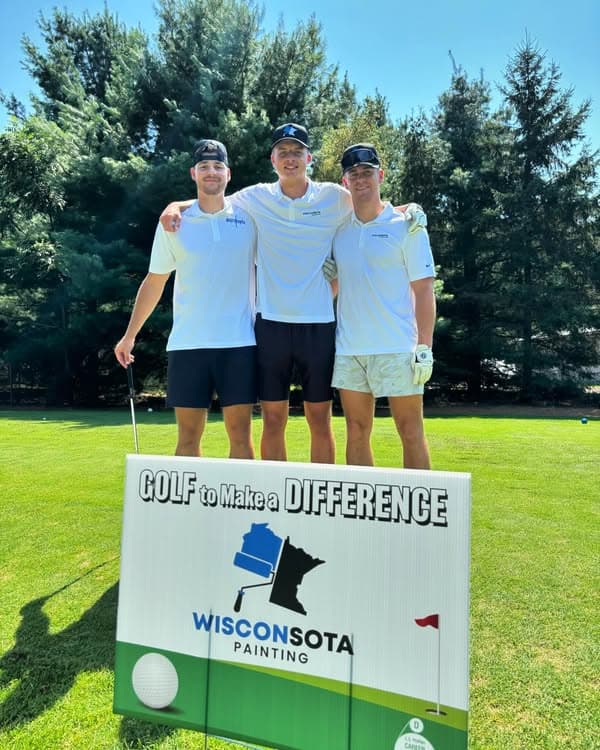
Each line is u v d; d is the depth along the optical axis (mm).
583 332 18219
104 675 1863
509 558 2879
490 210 18000
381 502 1262
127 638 1439
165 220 2672
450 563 1201
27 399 18969
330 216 2689
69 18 21688
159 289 2904
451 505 1206
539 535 3246
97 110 17891
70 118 16875
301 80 15906
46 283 16406
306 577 1310
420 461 2588
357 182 2541
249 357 2691
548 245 17953
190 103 15508
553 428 9273
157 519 1435
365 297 2553
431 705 1197
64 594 2496
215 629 1377
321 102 17016
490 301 18094
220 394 2697
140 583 1438
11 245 16391
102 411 14500
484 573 2682
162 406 17516
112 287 14547
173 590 1412
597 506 3898
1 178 15062
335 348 2727
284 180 2666
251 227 2742
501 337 18484
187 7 16188
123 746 1526
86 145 15523
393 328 2521
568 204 17656
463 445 6918
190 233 2672
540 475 4988
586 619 2213
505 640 2059
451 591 1196
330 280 2775
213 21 15859
